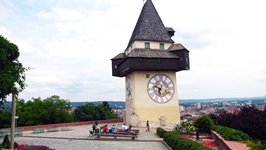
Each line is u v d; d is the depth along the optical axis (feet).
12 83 55.26
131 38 131.85
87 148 62.44
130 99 118.62
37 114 159.74
